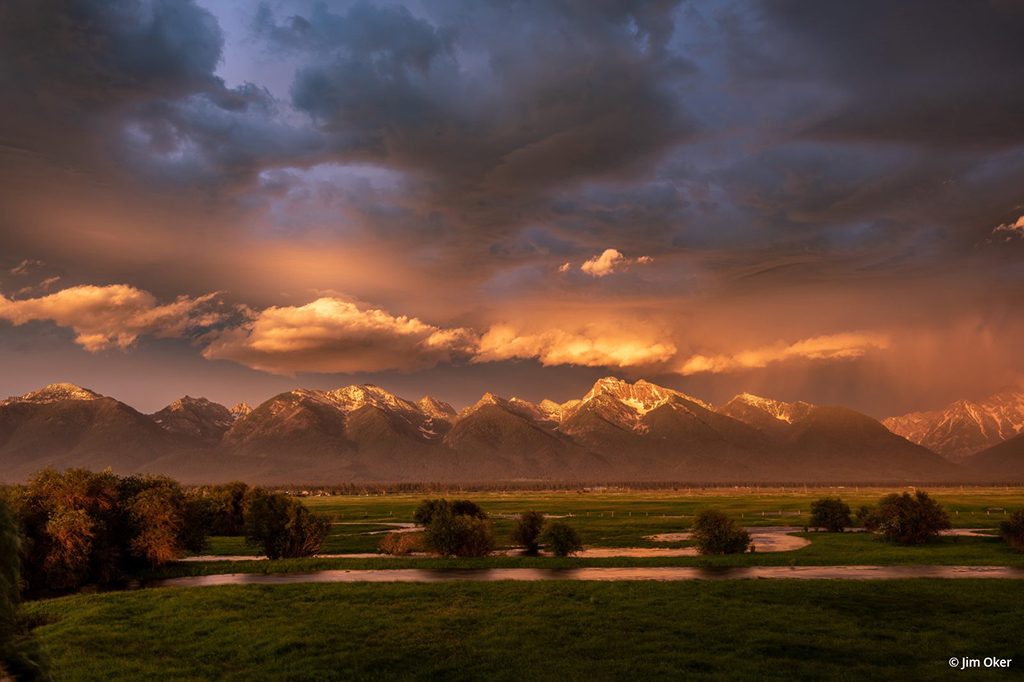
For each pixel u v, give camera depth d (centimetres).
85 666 3606
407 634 4069
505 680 3316
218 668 3588
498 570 6456
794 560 6725
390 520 13812
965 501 19588
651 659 3544
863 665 3416
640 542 9312
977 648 3653
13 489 6469
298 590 5269
